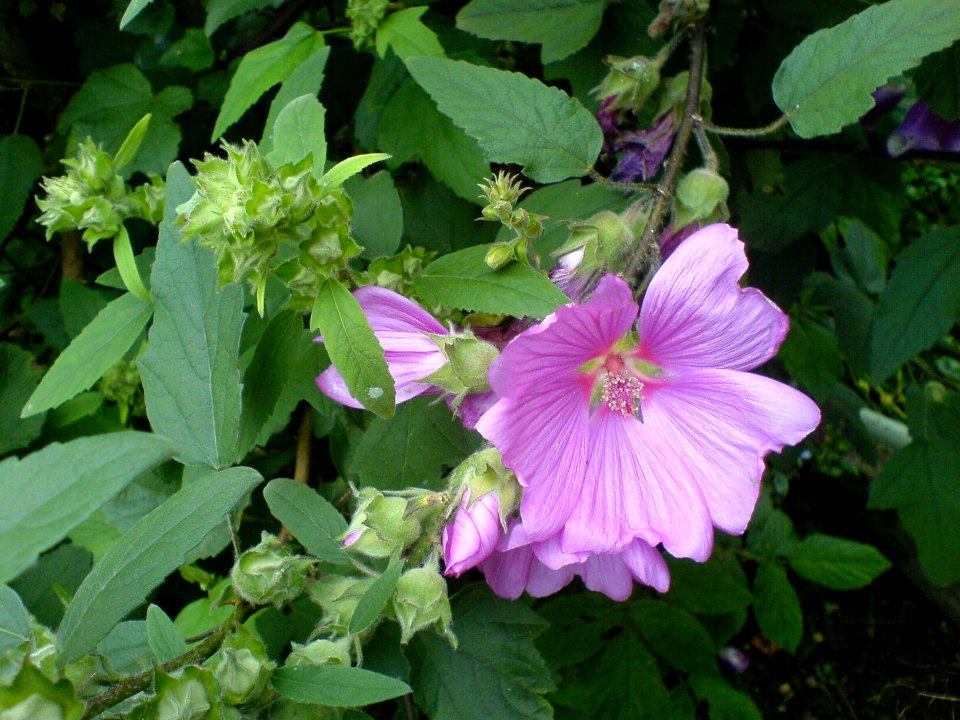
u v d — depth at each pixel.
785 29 0.32
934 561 0.39
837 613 0.51
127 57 0.36
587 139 0.22
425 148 0.28
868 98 0.21
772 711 0.49
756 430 0.19
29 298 0.41
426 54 0.27
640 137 0.25
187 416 0.21
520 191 0.21
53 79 0.37
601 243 0.21
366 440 0.24
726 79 0.35
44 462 0.12
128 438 0.13
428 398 0.24
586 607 0.37
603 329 0.18
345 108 0.35
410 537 0.19
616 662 0.37
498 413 0.17
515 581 0.21
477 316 0.22
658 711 0.36
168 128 0.32
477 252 0.21
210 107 0.36
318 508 0.20
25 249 0.42
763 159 0.36
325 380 0.21
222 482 0.16
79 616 0.15
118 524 0.27
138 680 0.16
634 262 0.20
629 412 0.20
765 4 0.30
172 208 0.21
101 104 0.33
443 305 0.20
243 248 0.18
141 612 0.26
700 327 0.19
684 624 0.37
